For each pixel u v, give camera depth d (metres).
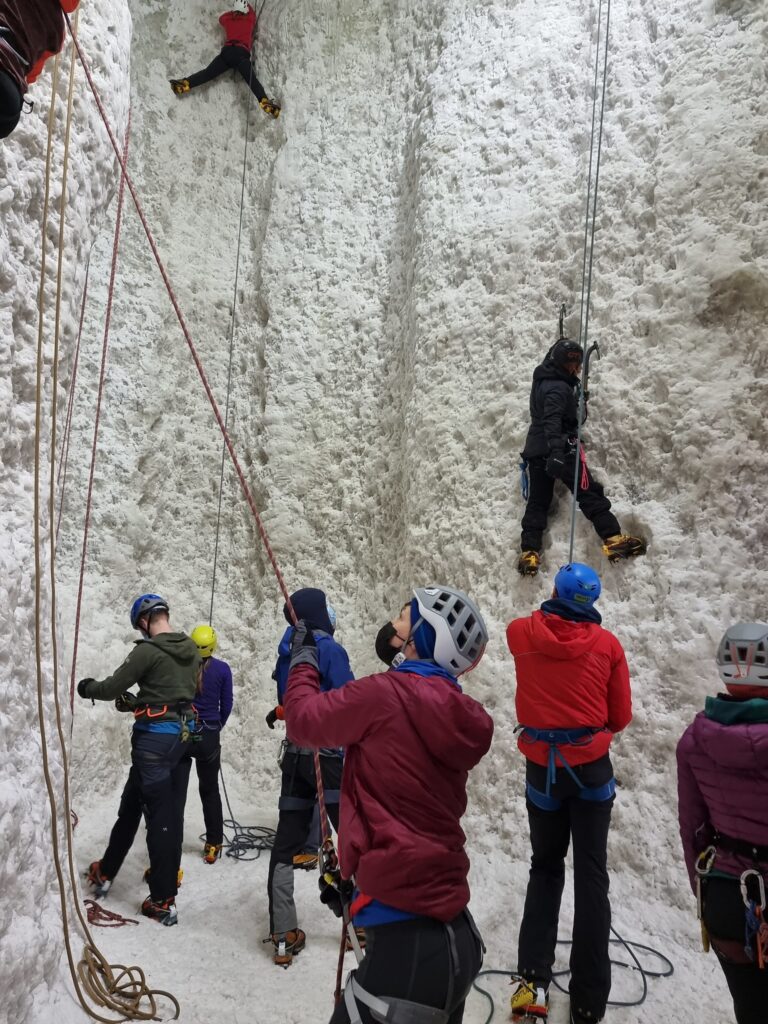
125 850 4.23
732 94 4.86
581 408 4.66
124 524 6.62
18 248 2.85
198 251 7.63
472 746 1.87
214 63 7.74
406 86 7.38
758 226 4.55
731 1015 3.16
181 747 4.04
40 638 2.78
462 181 6.14
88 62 3.44
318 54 7.88
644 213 5.09
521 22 6.25
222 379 7.50
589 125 5.59
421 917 1.77
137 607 4.31
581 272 5.34
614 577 4.68
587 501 4.72
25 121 2.90
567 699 3.01
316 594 3.11
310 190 7.59
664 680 4.32
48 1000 2.56
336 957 3.64
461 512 5.52
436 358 5.96
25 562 2.76
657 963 3.54
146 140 7.52
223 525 7.23
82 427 6.53
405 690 1.88
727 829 2.28
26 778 2.65
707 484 4.44
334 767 3.70
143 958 3.51
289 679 2.08
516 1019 3.10
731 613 4.21
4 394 2.73
